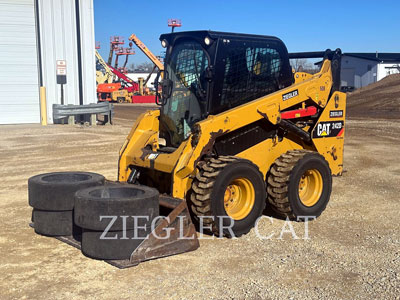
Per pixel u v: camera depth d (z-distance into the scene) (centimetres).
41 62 1955
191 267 496
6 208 728
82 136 1563
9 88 1966
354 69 5950
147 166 615
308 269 490
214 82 601
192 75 629
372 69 5697
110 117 1989
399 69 5666
